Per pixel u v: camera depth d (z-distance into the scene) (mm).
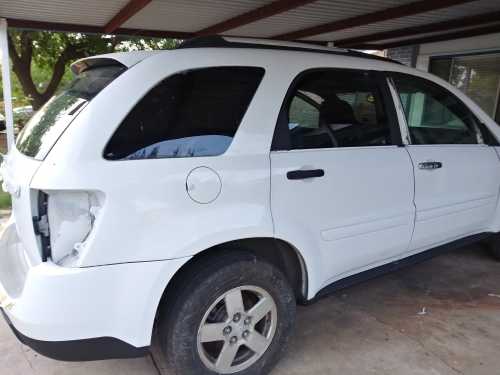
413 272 3869
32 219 1907
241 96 2230
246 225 2135
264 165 2211
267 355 2365
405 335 2865
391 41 8070
